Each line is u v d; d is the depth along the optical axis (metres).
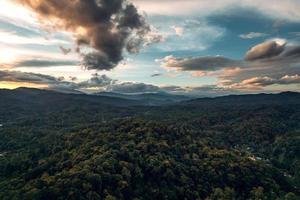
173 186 189.25
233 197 191.38
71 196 154.62
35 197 151.62
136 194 177.38
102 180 172.88
